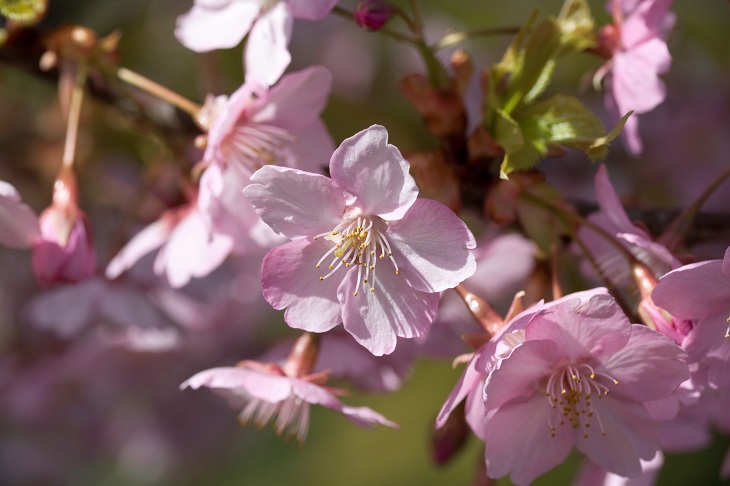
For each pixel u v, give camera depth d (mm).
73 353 486
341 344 394
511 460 347
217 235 370
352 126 522
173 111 407
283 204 341
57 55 389
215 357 484
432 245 342
